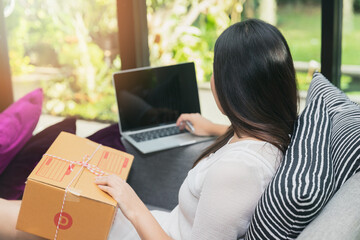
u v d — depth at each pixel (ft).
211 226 3.39
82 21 9.20
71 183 3.97
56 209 3.90
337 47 7.04
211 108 8.69
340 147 3.77
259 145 3.49
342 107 4.59
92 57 9.32
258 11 7.65
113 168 4.55
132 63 8.80
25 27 9.70
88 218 3.86
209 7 8.17
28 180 3.91
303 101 7.49
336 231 2.79
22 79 10.04
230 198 3.33
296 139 3.58
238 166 3.34
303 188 3.03
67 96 9.82
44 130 5.91
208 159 3.97
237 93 3.47
